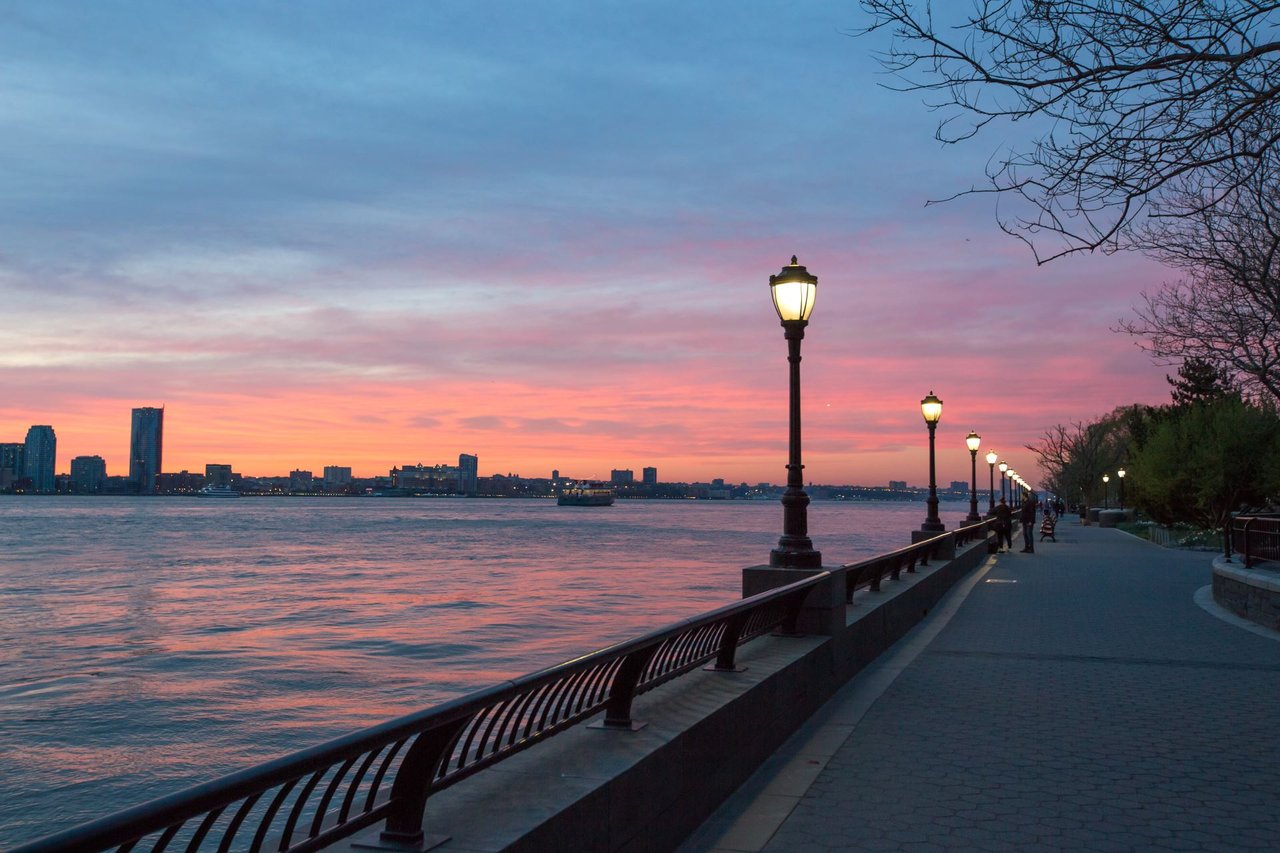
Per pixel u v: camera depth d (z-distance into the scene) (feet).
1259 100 18.52
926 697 30.42
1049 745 24.44
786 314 31.89
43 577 153.58
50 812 36.01
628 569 169.99
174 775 40.83
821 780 21.29
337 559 200.23
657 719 18.33
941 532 72.23
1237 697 30.53
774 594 25.00
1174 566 94.07
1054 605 59.11
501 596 119.96
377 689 58.95
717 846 17.16
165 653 74.38
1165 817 18.81
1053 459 379.35
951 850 17.02
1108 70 18.53
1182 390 175.63
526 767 14.82
